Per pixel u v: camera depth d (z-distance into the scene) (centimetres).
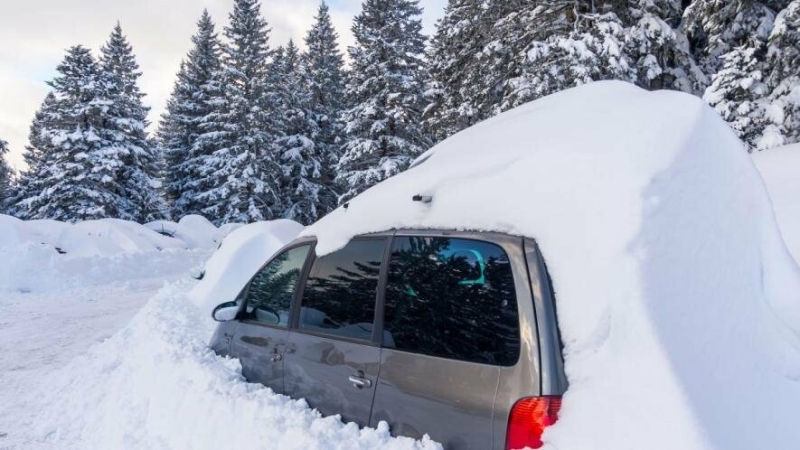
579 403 190
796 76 1134
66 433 453
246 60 4000
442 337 244
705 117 275
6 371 650
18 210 4109
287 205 4103
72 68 3606
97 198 3375
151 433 383
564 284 210
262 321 385
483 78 1827
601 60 1285
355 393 275
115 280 1484
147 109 4591
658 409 173
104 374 553
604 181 222
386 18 3039
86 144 3491
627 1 1439
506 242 232
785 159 734
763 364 208
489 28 1950
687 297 204
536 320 209
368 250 301
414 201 288
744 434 177
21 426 477
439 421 230
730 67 1161
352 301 300
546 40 1491
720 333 204
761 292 246
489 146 310
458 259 250
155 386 430
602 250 206
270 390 343
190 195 4209
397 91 2958
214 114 4075
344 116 3062
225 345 423
